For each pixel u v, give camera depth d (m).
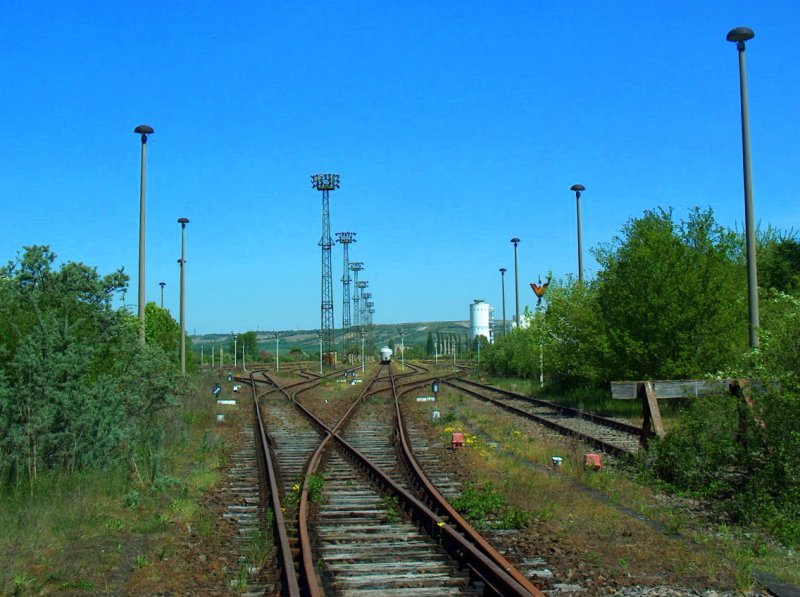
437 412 29.58
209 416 31.11
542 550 10.33
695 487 14.30
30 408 14.55
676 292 27.58
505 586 8.55
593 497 13.95
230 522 12.65
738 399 14.41
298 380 66.94
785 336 13.76
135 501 13.48
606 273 31.20
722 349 27.17
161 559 10.38
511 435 23.00
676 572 9.44
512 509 12.62
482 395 41.75
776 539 11.13
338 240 120.00
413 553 10.33
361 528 11.80
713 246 29.27
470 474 16.61
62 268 18.28
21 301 17.19
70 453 15.03
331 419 30.27
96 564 10.13
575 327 37.53
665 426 21.06
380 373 79.81
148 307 47.22
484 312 138.00
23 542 10.72
